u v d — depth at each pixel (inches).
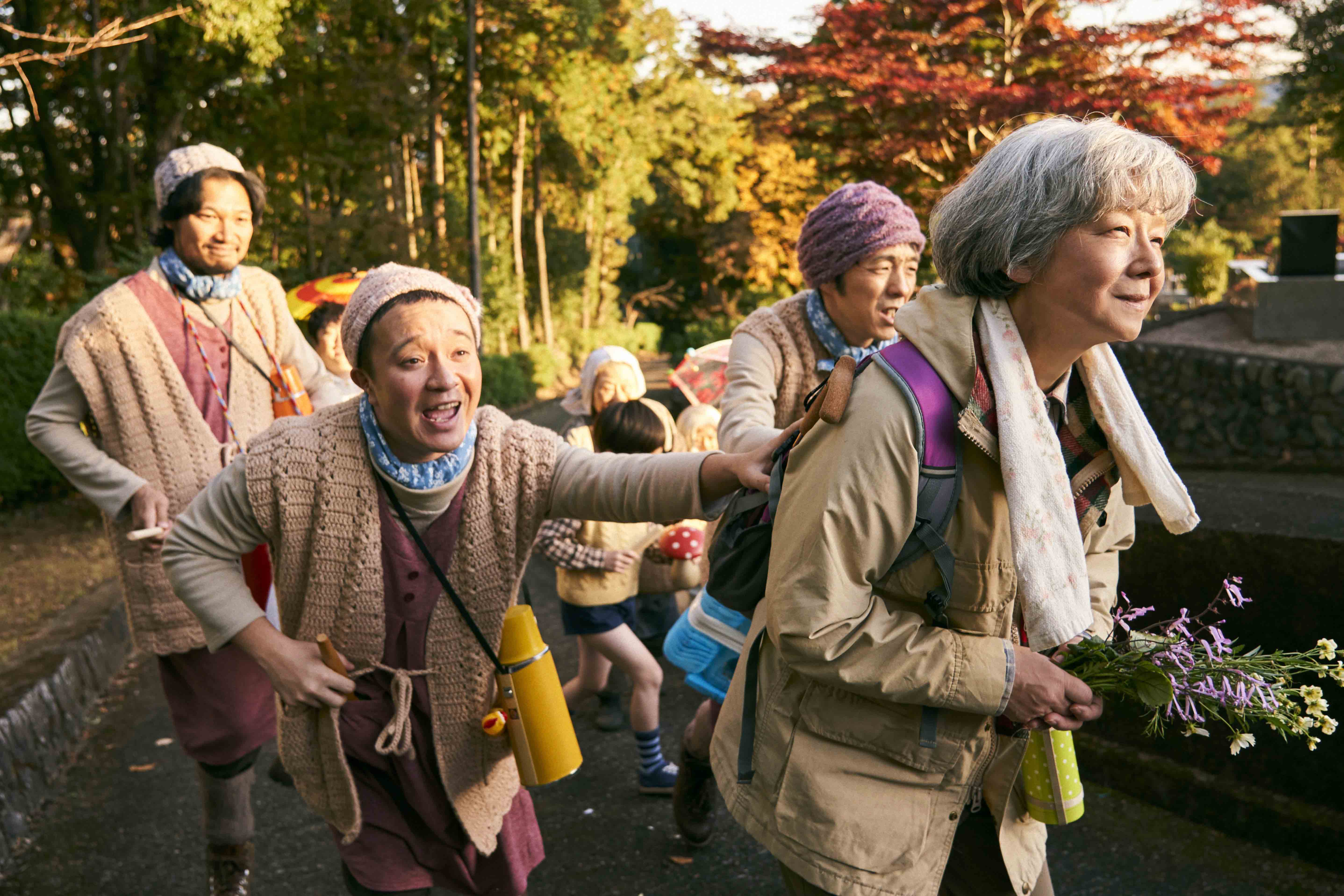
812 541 59.9
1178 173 56.2
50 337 402.6
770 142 603.8
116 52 691.4
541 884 123.5
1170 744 130.1
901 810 63.8
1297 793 117.0
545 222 1712.6
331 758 78.1
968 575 61.7
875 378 61.1
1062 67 488.4
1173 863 116.7
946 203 62.1
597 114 1508.4
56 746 169.0
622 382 179.3
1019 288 60.1
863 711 63.8
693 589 165.0
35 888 129.7
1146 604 131.6
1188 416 375.9
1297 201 2123.5
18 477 392.5
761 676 68.5
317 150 857.5
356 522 75.7
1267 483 305.6
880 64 483.8
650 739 145.4
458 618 78.8
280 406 128.6
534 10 1096.8
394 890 80.4
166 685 116.7
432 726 79.5
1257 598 119.3
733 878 123.2
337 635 77.6
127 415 118.6
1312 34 533.3
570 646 220.4
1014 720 61.5
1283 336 379.2
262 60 629.9
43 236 807.7
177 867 134.6
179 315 122.3
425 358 70.8
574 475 78.5
